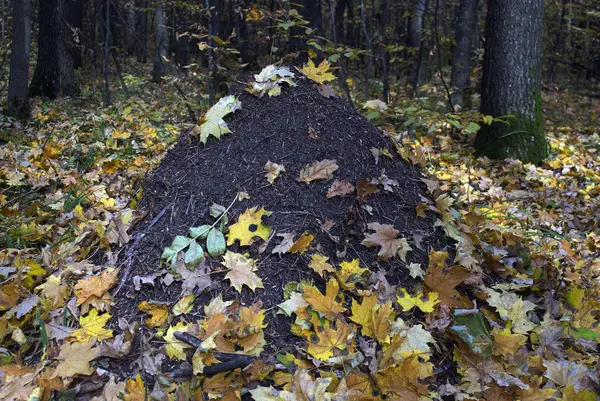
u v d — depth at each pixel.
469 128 4.10
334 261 2.21
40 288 2.21
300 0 6.84
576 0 14.25
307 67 2.85
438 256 2.24
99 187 3.78
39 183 3.91
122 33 16.45
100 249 2.40
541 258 2.69
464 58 8.41
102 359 1.90
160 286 2.13
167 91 8.59
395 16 16.16
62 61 9.01
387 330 1.96
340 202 2.37
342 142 2.57
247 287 2.10
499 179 4.78
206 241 2.22
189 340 1.87
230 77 4.46
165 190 2.51
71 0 11.23
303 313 1.98
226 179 2.42
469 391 1.91
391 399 1.79
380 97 8.45
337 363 1.86
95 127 5.68
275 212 2.30
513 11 5.27
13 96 6.65
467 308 2.21
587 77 16.17
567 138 6.50
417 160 2.82
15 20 6.54
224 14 12.84
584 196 4.40
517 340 2.06
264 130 2.58
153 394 1.73
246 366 1.82
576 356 2.11
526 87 5.36
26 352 2.01
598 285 2.68
